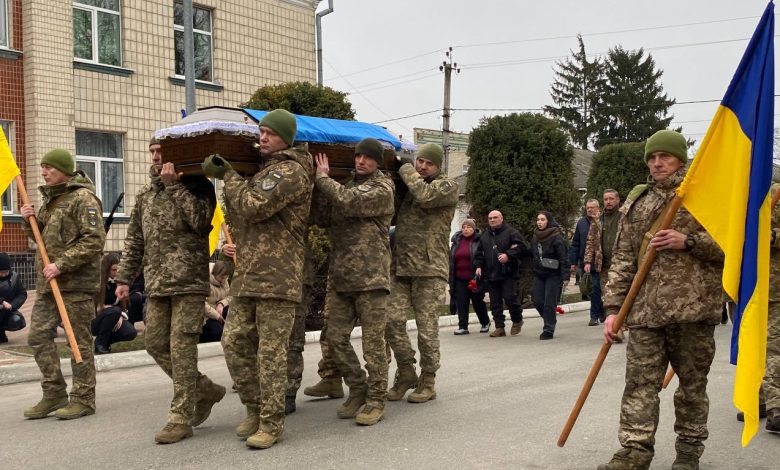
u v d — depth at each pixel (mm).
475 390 7266
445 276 6859
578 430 5680
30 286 16172
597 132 55031
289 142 5273
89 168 17031
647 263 4355
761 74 4164
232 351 5398
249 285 5188
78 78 16688
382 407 6086
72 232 6297
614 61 55531
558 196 16125
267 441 5281
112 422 6250
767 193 4168
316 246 11453
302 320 6344
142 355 9359
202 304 5695
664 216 4457
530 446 5262
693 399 4496
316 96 12039
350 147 6391
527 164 16109
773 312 5559
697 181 4246
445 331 12609
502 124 16203
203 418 6008
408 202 6812
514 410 6375
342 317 6109
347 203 5676
